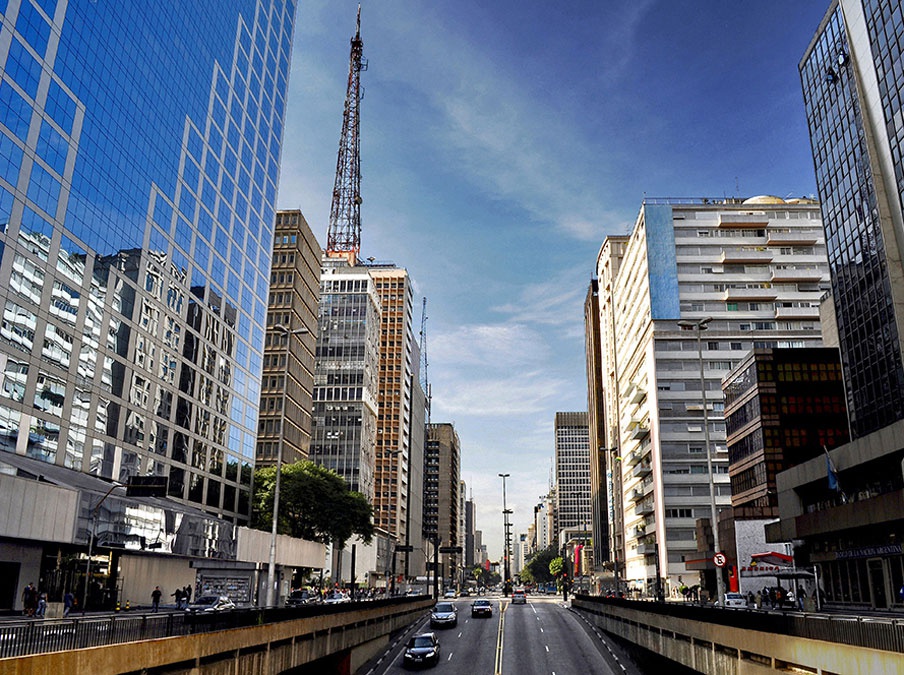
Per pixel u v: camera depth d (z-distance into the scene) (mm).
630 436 143625
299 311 138000
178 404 85625
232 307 104625
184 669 20562
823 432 81500
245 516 105562
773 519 78938
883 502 43656
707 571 93000
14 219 57125
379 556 165750
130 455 73938
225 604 58406
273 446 126062
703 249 126938
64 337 63312
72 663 15562
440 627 58531
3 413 55062
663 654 35031
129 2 75250
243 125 111500
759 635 22547
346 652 38719
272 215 125062
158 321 81500
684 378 121250
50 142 62000
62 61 63688
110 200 71562
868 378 63312
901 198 58500
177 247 86875
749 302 124688
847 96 67625
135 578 66812
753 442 85500
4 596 49500
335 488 92750
